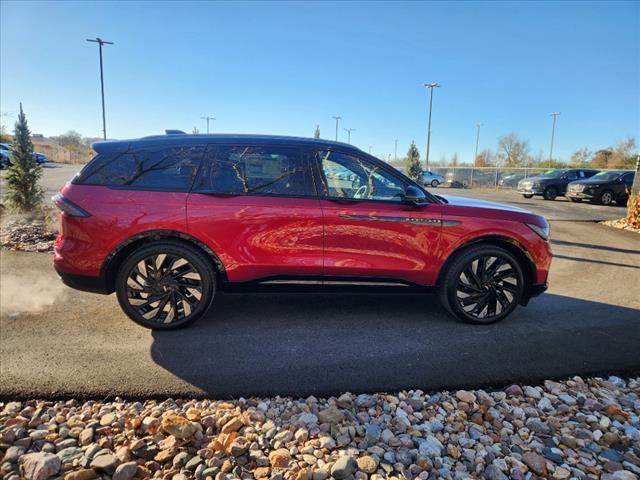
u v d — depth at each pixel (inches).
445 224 158.4
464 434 101.4
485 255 161.8
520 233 161.9
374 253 156.1
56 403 108.9
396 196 159.8
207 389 116.3
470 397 115.2
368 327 162.1
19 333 149.1
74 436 95.6
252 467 87.9
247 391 115.9
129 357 133.3
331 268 155.0
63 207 145.6
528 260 165.2
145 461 88.7
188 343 144.6
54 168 1402.6
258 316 170.7
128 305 150.6
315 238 152.6
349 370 128.5
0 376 119.3
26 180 402.3
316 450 92.8
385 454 92.6
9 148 405.1
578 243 366.0
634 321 174.1
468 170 1450.5
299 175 153.7
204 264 150.8
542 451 96.3
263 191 151.8
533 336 156.7
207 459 89.0
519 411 110.7
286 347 143.1
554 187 879.1
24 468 83.3
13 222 355.6
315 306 183.9
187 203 146.7
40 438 94.4
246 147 153.3
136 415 104.0
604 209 684.1
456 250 161.6
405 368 130.4
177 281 151.6
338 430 100.1
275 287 156.4
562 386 123.0
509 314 171.6
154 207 145.6
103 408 106.4
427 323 167.5
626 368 133.6
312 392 116.6
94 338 146.6
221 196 148.9
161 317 153.9
